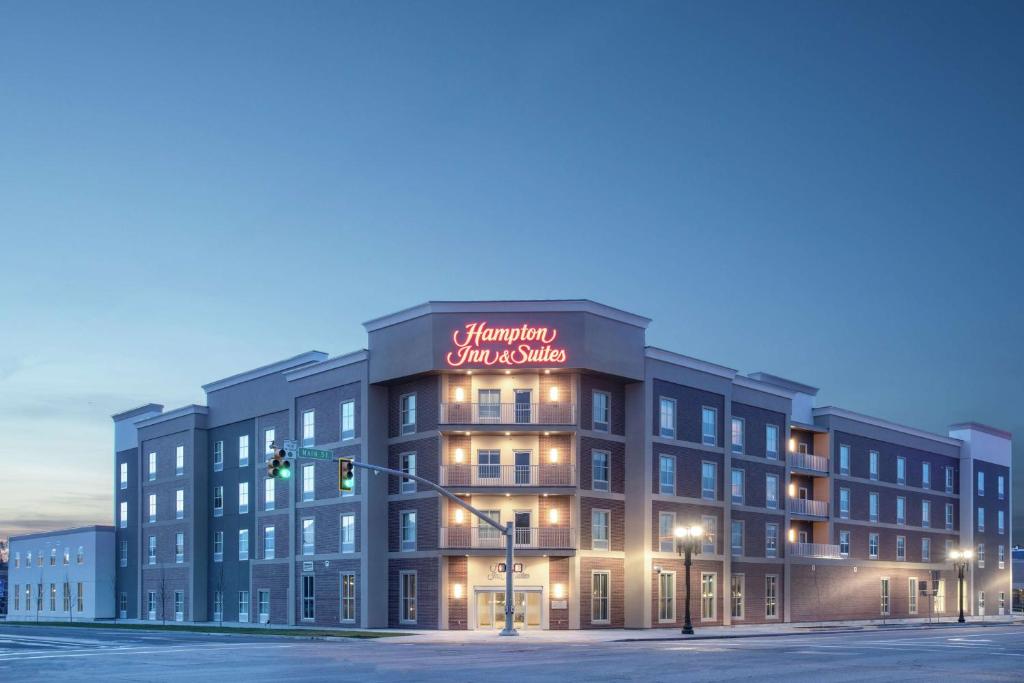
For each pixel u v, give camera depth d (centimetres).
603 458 6209
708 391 6856
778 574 7419
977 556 9981
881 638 4884
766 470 7406
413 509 6197
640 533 6225
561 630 5825
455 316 5988
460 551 5872
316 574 6738
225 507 7894
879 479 8862
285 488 7200
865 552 8562
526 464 6019
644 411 6322
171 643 4569
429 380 6172
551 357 5897
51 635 5538
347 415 6600
